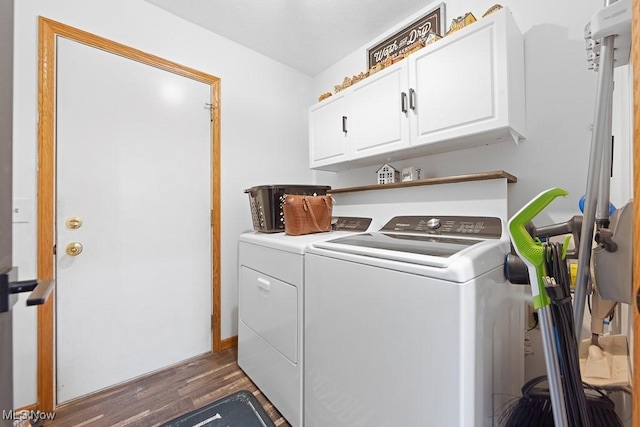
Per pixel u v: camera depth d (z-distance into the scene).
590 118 1.23
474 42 1.27
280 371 1.37
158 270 1.76
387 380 0.88
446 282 0.75
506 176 1.30
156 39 1.75
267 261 1.47
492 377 0.88
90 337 1.52
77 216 1.48
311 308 1.18
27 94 1.35
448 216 1.51
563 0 1.29
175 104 1.83
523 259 0.75
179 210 1.85
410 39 1.86
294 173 2.52
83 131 1.50
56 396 1.41
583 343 1.01
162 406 1.43
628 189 0.96
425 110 1.47
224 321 2.05
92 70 1.53
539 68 1.36
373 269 0.92
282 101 2.44
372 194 1.97
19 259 1.32
